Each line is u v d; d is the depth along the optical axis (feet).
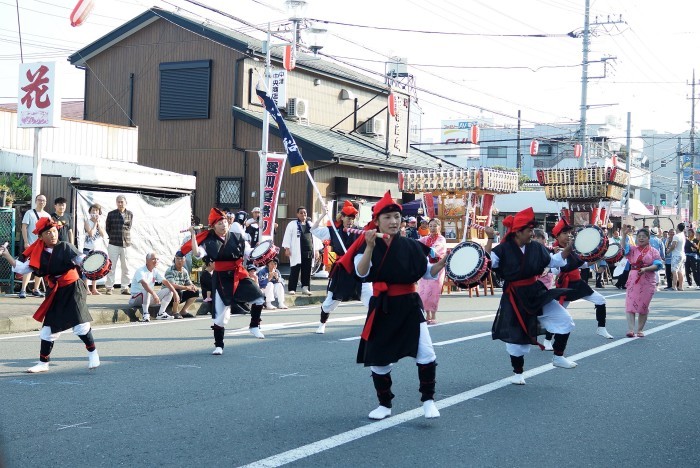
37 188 49.26
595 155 195.62
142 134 92.07
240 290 32.45
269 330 40.55
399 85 115.55
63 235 47.67
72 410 21.88
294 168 42.73
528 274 25.62
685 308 56.08
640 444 19.27
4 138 64.18
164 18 89.15
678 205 184.96
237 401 23.27
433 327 42.32
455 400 23.75
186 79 89.35
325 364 29.94
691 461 17.90
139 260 60.29
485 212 77.71
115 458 17.30
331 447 18.34
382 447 18.43
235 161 86.74
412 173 77.10
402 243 20.39
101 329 40.60
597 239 33.19
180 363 29.94
